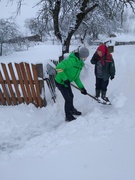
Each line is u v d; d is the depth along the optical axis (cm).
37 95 289
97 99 272
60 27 603
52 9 546
